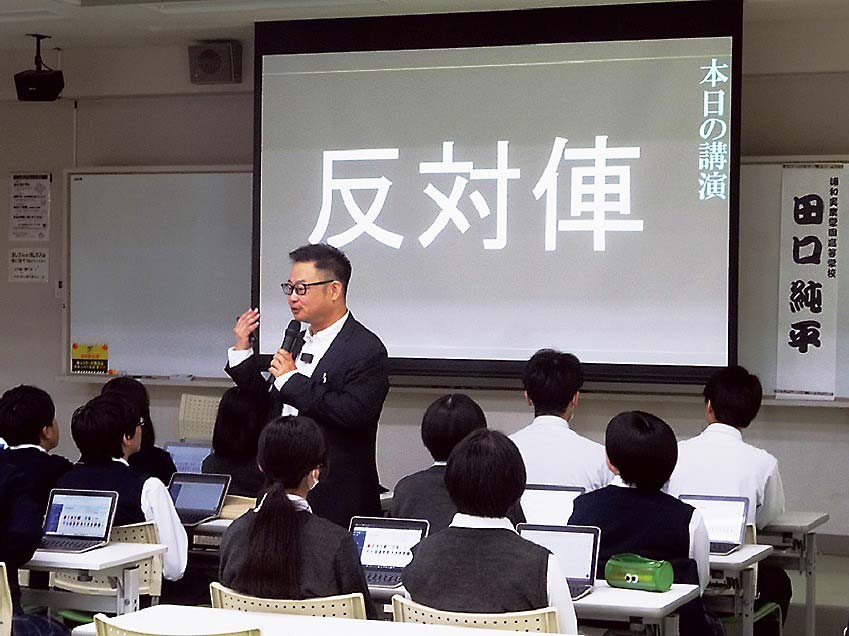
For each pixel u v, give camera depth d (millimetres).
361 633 2277
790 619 5500
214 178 7742
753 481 4480
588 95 6648
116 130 8094
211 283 7762
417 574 2801
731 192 6438
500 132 6785
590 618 3342
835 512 6859
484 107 6805
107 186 7934
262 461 3104
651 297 6578
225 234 7730
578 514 3648
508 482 2783
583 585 3334
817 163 6742
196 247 7781
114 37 7574
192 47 7656
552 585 2727
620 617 3307
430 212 6898
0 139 8289
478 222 6828
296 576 2863
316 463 3113
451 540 2789
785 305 6805
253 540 2887
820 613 5637
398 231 6949
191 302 7801
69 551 3787
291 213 7105
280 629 2307
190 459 5516
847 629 3139
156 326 7863
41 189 8227
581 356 6691
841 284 6723
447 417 3826
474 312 6848
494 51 6773
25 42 7734
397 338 6961
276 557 2857
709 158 6469
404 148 6930
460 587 2742
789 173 6793
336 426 4227
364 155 6984
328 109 7027
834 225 6730
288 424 3102
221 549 3008
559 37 6676
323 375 4289
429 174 6895
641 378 6590
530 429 4441
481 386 7184
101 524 3943
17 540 3572
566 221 6699
